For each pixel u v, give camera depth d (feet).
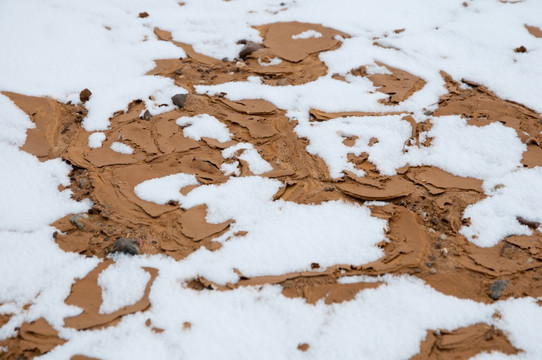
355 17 15.11
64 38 13.29
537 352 6.94
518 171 9.96
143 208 9.23
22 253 8.22
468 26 14.74
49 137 10.76
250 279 7.94
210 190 9.59
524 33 14.34
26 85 11.78
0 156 10.05
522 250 8.48
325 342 7.04
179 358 6.83
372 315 7.40
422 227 8.95
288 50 13.80
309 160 10.41
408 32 14.53
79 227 8.80
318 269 8.11
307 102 11.90
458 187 9.74
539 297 7.70
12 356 6.94
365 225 8.84
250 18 15.14
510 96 12.18
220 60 13.51
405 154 10.50
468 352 6.97
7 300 7.57
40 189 9.49
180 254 8.36
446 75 12.94
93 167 10.09
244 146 10.68
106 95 11.85
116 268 8.07
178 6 15.49
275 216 9.02
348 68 13.10
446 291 7.79
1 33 13.05
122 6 15.10
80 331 7.17
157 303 7.53
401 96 12.11
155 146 10.65
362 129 11.08
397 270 8.10
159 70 12.91
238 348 6.95
